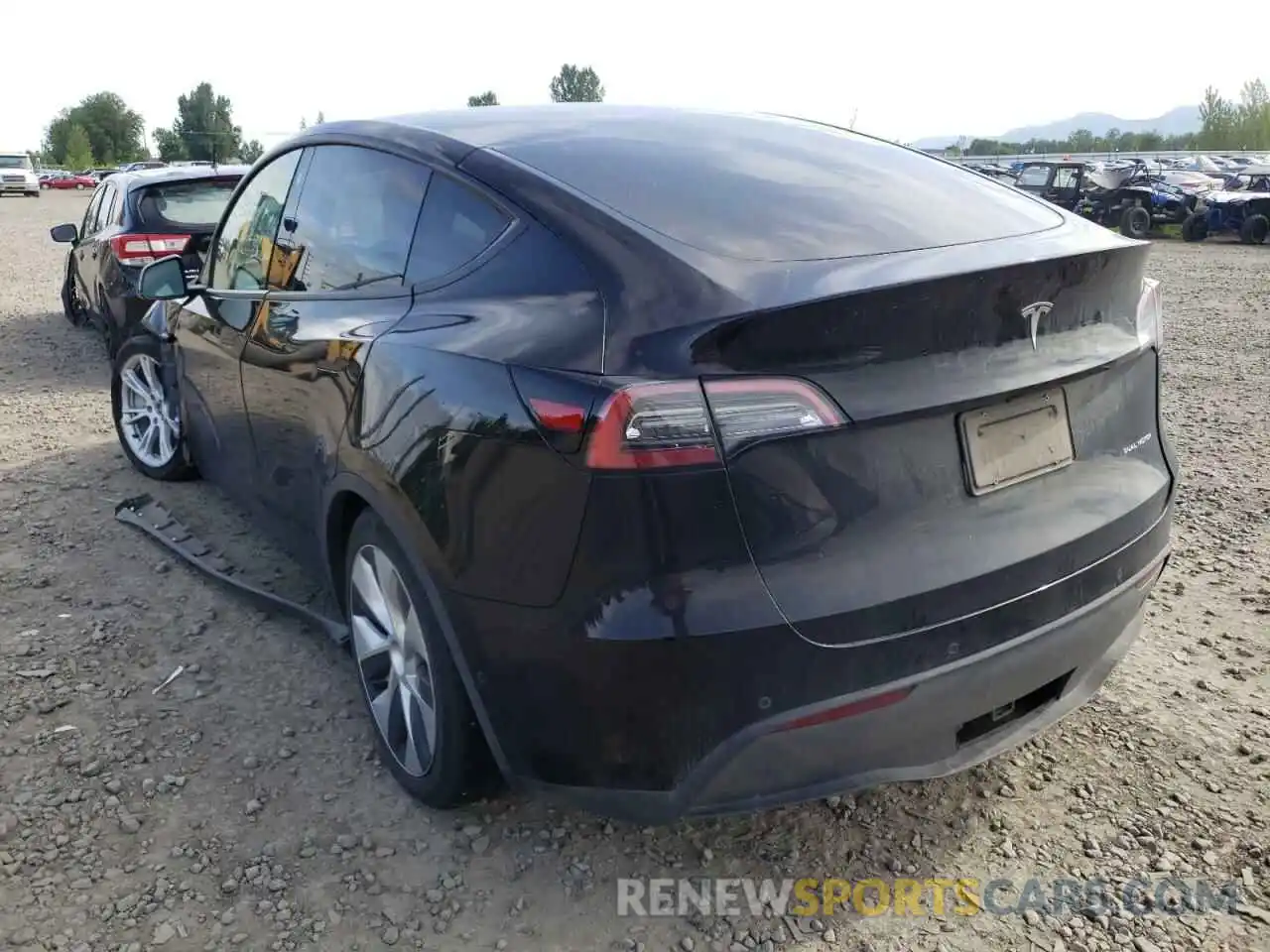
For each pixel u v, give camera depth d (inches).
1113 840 102.0
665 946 89.4
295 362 120.3
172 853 99.1
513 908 93.3
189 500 191.8
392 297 107.5
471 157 106.2
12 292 486.9
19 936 88.6
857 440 80.4
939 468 84.5
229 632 141.8
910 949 89.1
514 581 83.3
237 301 142.6
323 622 130.1
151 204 296.2
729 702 78.0
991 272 82.8
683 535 76.2
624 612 77.1
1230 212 831.1
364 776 111.2
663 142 112.1
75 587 154.6
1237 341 364.5
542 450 80.2
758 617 76.6
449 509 88.0
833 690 80.0
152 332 184.9
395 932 90.3
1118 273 96.4
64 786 108.4
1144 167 972.6
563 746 84.0
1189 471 212.2
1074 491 93.8
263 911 92.2
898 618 80.9
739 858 100.1
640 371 77.1
